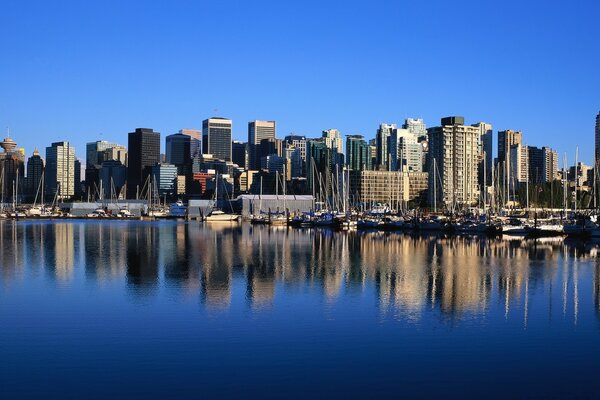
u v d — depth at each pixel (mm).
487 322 49375
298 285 67938
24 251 110500
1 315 51562
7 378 35594
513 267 86625
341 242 141000
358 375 36344
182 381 35188
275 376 36062
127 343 42719
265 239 151625
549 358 39750
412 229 197125
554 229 161875
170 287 66125
